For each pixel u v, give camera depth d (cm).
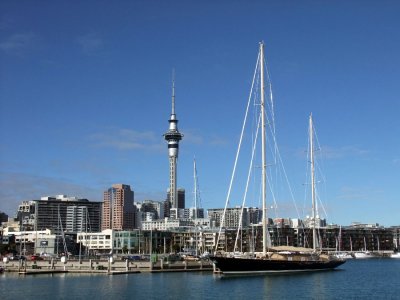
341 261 14550
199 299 8519
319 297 8762
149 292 9619
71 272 14475
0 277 13288
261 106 12500
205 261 15588
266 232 12212
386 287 10894
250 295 8906
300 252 13538
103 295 9312
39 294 9581
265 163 12350
